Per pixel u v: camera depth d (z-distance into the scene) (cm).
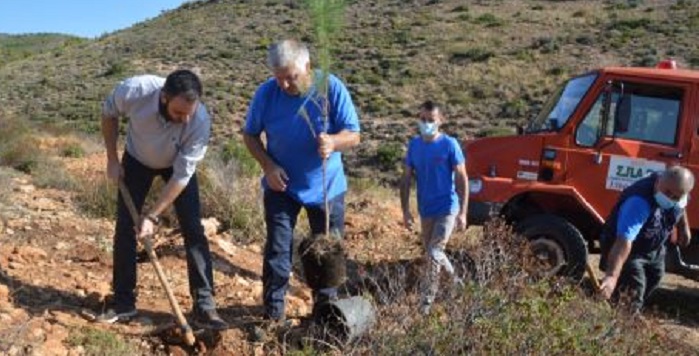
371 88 4716
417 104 4425
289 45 507
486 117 4169
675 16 5625
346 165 3447
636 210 569
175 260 702
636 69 809
